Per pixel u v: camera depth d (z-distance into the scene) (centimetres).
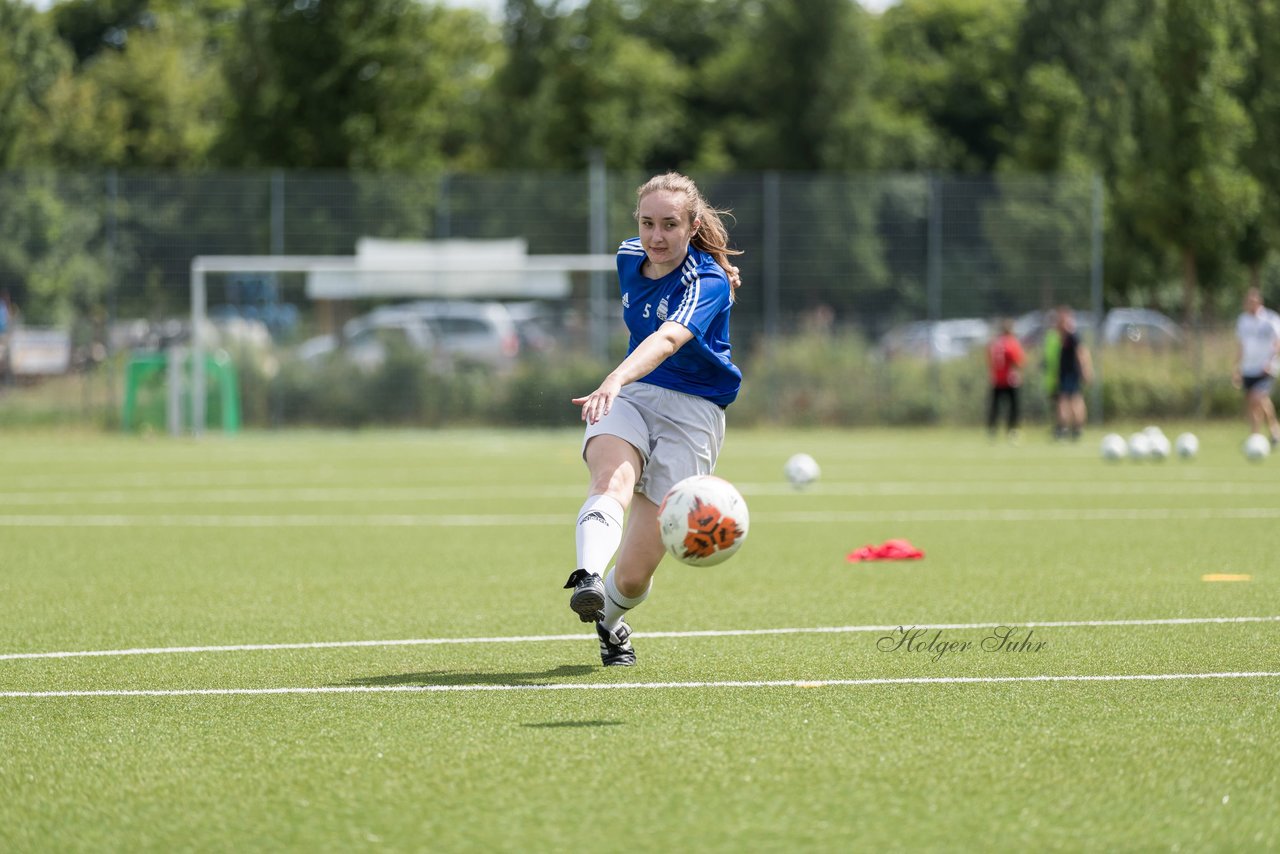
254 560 4062
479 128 17650
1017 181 11488
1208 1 11988
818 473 7250
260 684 2347
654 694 2244
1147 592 3341
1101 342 11519
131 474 7325
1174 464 7756
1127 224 14012
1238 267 12888
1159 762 1827
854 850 1506
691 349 2300
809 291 11438
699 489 2106
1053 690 2256
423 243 11062
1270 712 2098
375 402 10806
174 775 1798
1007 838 1544
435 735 1980
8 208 10506
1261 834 1556
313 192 10950
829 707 2144
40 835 1581
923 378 11331
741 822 1592
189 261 10788
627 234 11406
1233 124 12025
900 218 11456
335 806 1664
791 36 19200
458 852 1506
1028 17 18212
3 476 7194
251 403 10688
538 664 2511
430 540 4556
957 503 5697
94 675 2425
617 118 16662
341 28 13175
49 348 10556
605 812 1630
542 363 10994
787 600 3272
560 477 7088
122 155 18588
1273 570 3731
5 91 13575
